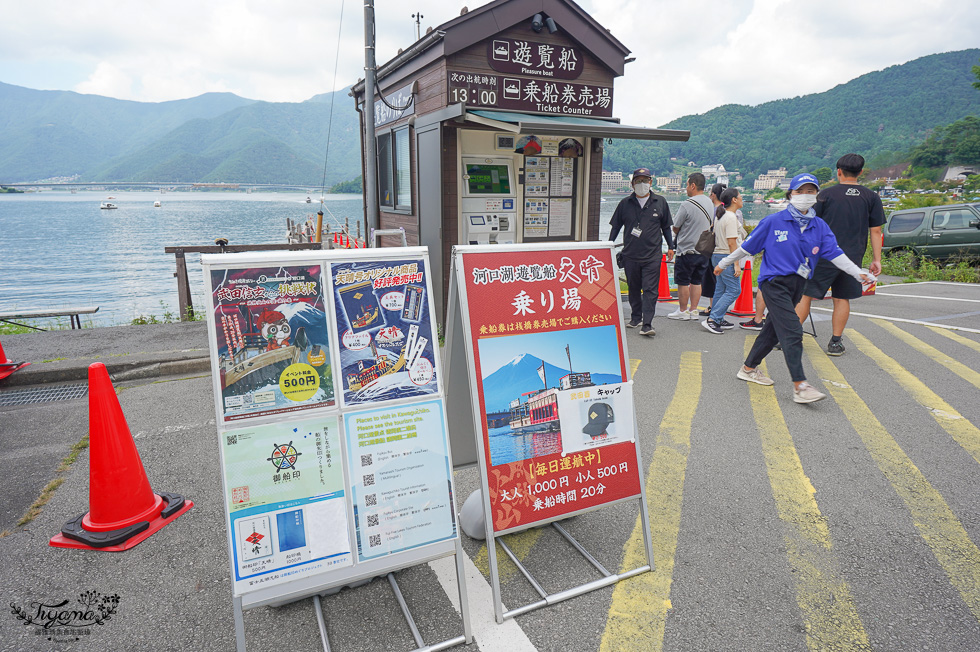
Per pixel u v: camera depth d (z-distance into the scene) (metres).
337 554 2.12
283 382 2.09
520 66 6.39
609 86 7.07
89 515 2.91
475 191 6.55
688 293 7.98
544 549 2.79
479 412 2.33
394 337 2.27
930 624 2.23
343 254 2.19
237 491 2.01
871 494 3.26
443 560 2.73
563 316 2.56
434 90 6.31
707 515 3.05
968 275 11.93
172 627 2.27
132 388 5.18
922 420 4.32
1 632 2.23
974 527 2.91
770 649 2.11
